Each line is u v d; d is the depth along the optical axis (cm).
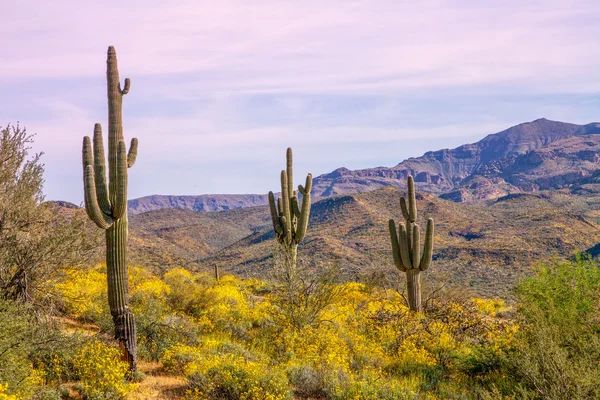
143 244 5734
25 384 724
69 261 1015
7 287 954
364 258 6594
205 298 1512
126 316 923
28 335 843
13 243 969
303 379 938
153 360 1039
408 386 944
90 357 865
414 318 1359
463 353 1137
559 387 763
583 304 930
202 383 869
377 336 1293
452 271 6050
